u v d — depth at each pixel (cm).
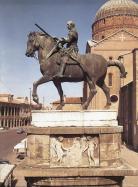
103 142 1235
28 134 1260
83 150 1236
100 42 6100
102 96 5522
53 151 1234
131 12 6825
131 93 4784
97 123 1264
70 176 1189
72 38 1320
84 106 1317
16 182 2219
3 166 1988
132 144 4694
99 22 6988
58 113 1266
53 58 1315
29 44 1342
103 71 1341
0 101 9919
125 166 1252
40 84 1316
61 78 1322
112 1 7094
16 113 11269
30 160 1242
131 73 5541
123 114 5422
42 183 1195
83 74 1327
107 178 1204
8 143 5475
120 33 6103
